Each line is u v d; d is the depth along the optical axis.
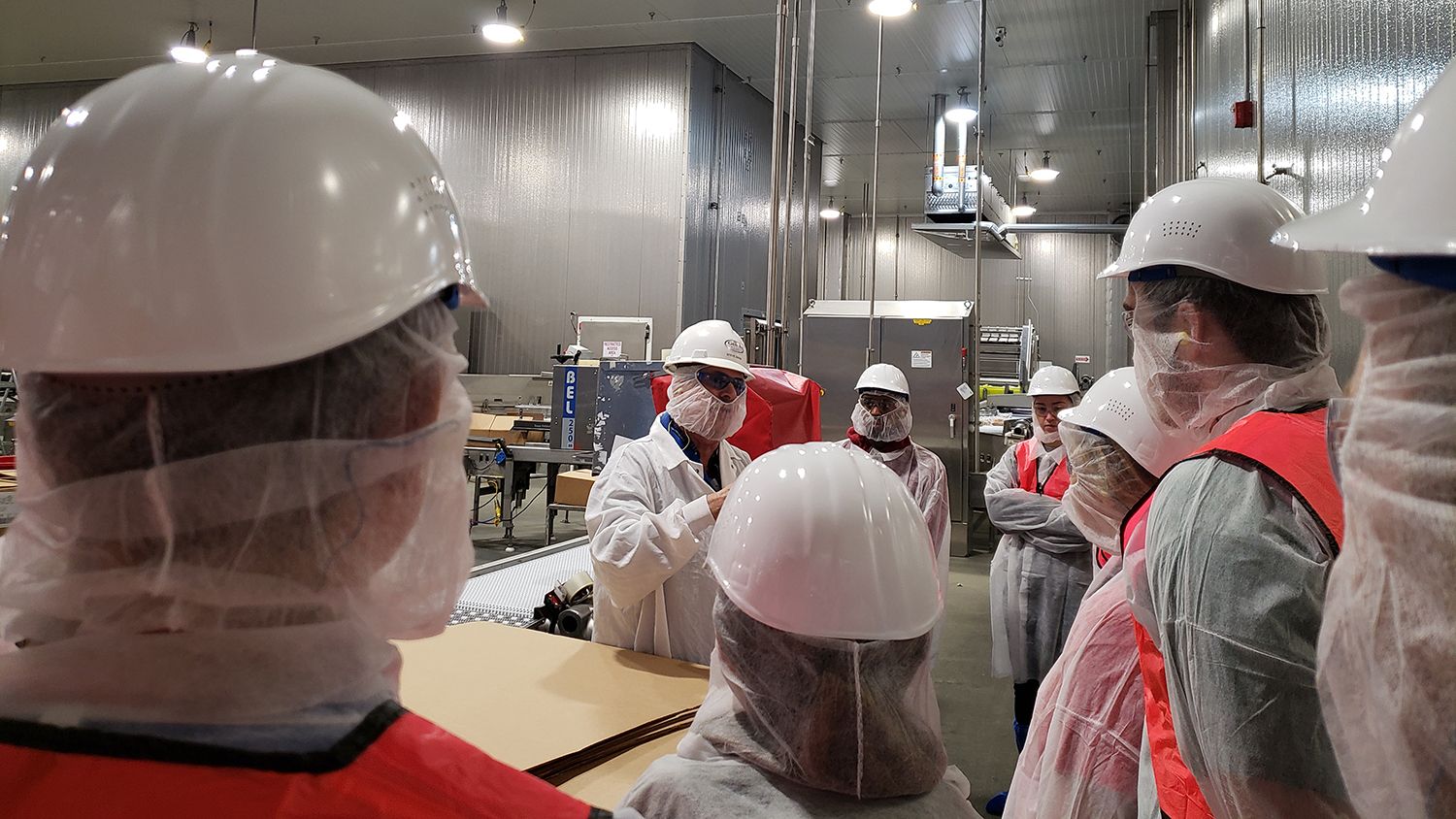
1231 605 0.69
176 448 0.40
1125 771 1.10
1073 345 13.20
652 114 8.16
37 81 9.68
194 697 0.39
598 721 1.24
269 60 0.47
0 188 9.82
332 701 0.41
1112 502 1.25
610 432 3.99
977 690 3.76
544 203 8.53
